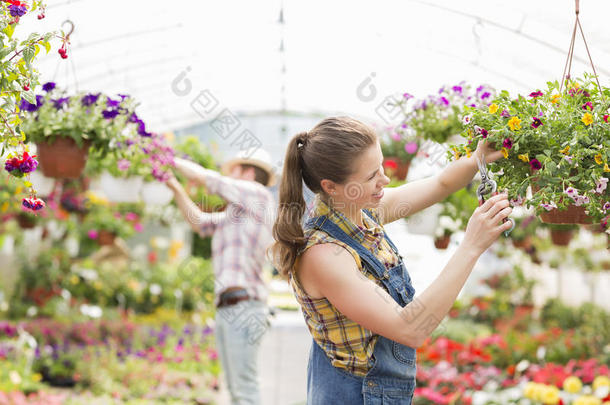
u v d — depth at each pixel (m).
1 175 4.22
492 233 1.62
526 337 6.86
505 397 4.43
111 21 4.52
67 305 9.84
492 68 4.73
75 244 10.67
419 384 5.17
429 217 4.95
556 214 1.99
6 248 9.77
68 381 6.10
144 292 10.98
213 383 6.40
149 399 5.80
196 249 11.40
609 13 3.08
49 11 3.96
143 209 7.83
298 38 5.73
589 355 6.08
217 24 5.22
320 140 1.74
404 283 1.83
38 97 3.04
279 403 6.00
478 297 10.64
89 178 6.02
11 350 5.98
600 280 9.48
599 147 1.83
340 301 1.68
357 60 6.00
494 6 3.65
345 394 1.78
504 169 1.94
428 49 4.77
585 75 2.02
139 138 3.26
